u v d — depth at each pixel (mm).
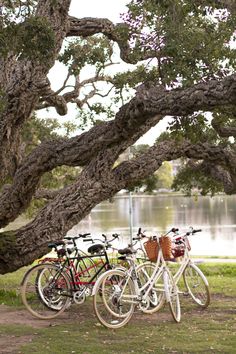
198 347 7484
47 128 18172
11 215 13148
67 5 11703
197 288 10344
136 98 9703
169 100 8945
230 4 9227
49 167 12188
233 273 16234
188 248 10164
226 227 44188
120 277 9039
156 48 9703
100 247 9836
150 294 9711
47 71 11906
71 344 7691
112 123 10945
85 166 12445
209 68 9398
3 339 8016
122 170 12281
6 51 7879
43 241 12109
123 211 72562
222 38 9578
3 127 12102
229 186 14930
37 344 7691
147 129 12133
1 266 12094
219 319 9258
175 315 9086
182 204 84062
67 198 12227
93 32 12484
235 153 13430
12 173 12906
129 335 8219
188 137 9633
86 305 10391
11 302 10922
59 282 9625
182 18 9469
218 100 8305
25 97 11898
